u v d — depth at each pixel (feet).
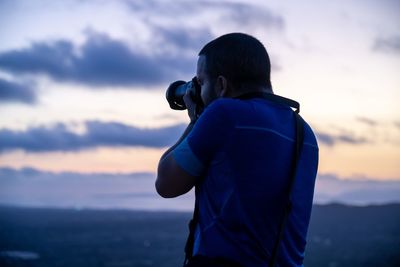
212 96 8.39
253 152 7.67
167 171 7.97
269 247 7.61
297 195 7.91
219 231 7.56
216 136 7.70
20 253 558.56
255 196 7.59
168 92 9.33
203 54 8.50
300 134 8.16
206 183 7.86
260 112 7.89
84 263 506.07
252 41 8.30
